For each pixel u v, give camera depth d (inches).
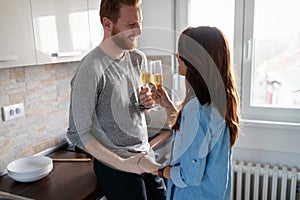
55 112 71.0
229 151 42.1
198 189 40.8
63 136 74.0
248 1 77.0
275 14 77.2
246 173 76.3
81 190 49.4
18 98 60.7
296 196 75.0
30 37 48.8
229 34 81.7
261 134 78.7
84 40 62.1
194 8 83.6
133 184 48.1
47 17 52.1
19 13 46.4
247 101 82.6
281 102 81.5
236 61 80.7
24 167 56.4
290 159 78.3
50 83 68.8
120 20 36.6
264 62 80.9
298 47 77.3
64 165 61.2
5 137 58.5
